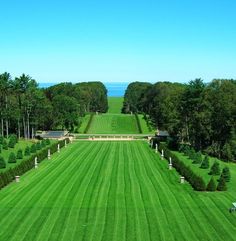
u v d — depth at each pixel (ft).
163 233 150.61
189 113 408.87
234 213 174.50
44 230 153.17
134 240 143.95
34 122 469.57
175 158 288.71
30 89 456.04
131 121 640.99
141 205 185.16
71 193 205.46
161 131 521.24
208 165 284.20
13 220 164.04
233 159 348.18
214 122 376.68
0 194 203.82
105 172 260.62
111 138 467.52
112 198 196.34
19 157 316.81
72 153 343.46
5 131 493.77
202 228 156.15
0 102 446.19
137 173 258.57
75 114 545.85
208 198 197.98
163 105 476.54
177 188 217.97
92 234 149.28
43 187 218.59
